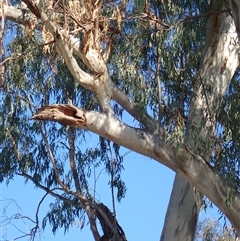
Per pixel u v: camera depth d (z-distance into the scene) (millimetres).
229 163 10203
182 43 10383
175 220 11336
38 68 11930
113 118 9477
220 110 10812
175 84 10672
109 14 10414
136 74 10250
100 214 12742
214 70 11039
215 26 11195
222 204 9969
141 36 10547
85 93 12289
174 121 9875
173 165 9797
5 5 10484
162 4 10672
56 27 9055
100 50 9531
